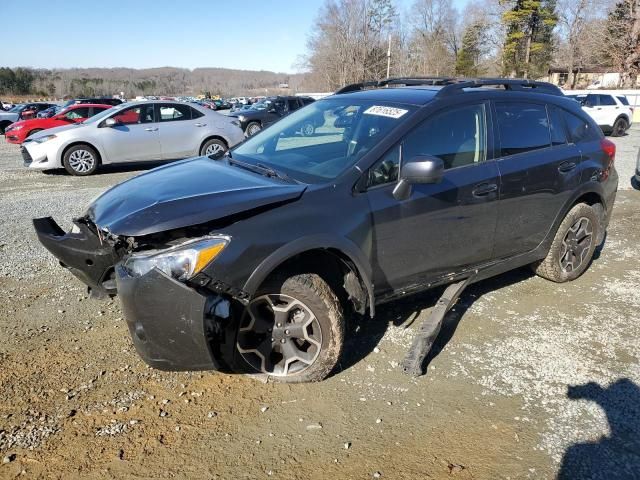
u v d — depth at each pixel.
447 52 60.72
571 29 52.09
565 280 4.57
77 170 10.32
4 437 2.57
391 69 57.66
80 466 2.41
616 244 5.84
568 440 2.65
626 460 2.52
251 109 21.58
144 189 3.08
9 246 5.39
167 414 2.78
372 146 3.20
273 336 2.96
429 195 3.31
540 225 4.14
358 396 2.97
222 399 2.92
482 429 2.72
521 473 2.43
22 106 27.30
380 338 3.60
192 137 11.20
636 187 8.55
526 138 3.97
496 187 3.67
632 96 27.59
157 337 2.57
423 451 2.55
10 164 12.23
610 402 2.95
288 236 2.74
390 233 3.17
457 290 3.65
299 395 2.97
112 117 10.50
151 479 2.35
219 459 2.48
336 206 2.95
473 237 3.65
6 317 3.78
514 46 51.62
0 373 3.08
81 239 3.28
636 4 41.69
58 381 3.03
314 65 58.31
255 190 2.88
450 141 3.50
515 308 4.14
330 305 2.93
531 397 2.99
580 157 4.32
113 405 2.84
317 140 3.62
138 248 2.75
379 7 55.94
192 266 2.51
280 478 2.38
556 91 4.49
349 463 2.47
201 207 2.66
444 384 3.10
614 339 3.66
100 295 3.40
